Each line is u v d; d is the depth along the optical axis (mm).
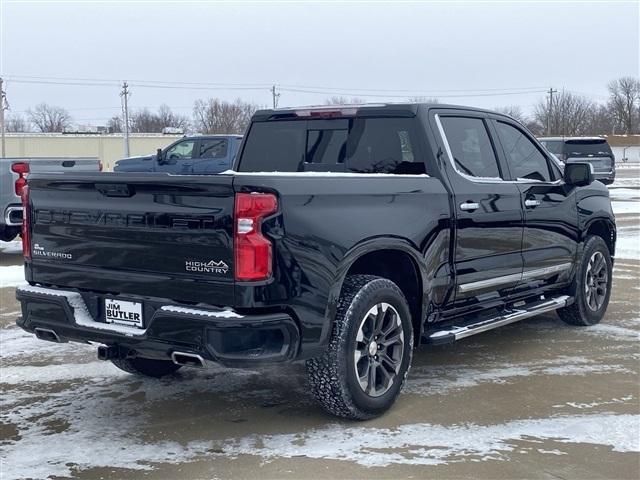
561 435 4918
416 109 5895
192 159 20984
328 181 4855
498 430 5000
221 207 4453
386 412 5324
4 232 12219
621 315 8461
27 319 5328
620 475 4332
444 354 6910
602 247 7887
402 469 4406
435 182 5707
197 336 4473
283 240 4531
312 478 4301
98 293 5020
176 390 5922
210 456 4629
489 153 6457
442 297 5762
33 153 63438
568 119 99812
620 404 5508
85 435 4988
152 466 4496
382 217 5148
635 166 71625
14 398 5746
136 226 4762
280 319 4523
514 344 7246
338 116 6277
